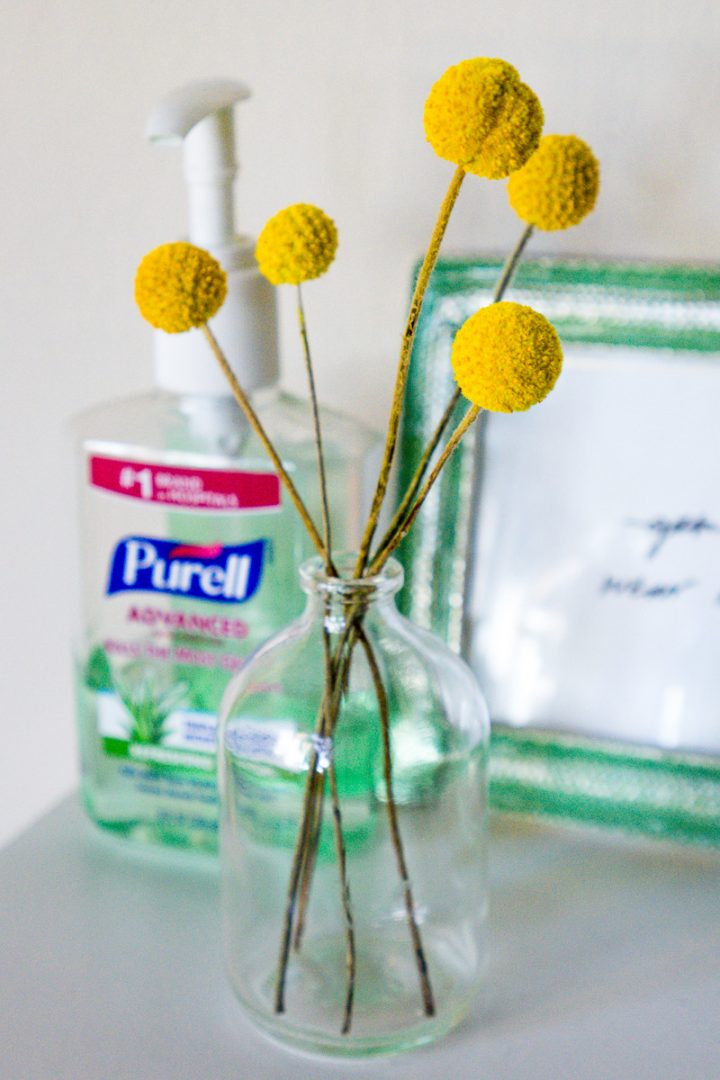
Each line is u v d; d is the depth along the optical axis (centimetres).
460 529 44
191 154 41
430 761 39
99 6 45
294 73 44
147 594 44
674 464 43
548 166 36
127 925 43
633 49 42
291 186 46
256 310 42
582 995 40
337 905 40
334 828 39
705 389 42
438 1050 39
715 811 44
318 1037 38
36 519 52
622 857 45
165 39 45
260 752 39
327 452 43
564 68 42
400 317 46
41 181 47
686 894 43
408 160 44
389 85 44
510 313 33
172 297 36
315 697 38
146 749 45
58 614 53
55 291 49
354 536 44
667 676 44
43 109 47
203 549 43
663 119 42
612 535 44
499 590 45
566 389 43
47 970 41
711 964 41
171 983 41
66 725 55
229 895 41
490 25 43
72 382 50
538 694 45
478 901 41
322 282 46
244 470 42
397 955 40
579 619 44
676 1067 38
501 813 46
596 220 44
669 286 42
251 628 43
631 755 44
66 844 46
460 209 44
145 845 46
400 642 39
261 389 43
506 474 44
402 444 45
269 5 44
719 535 43
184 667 44
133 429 43
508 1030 39
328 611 38
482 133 32
